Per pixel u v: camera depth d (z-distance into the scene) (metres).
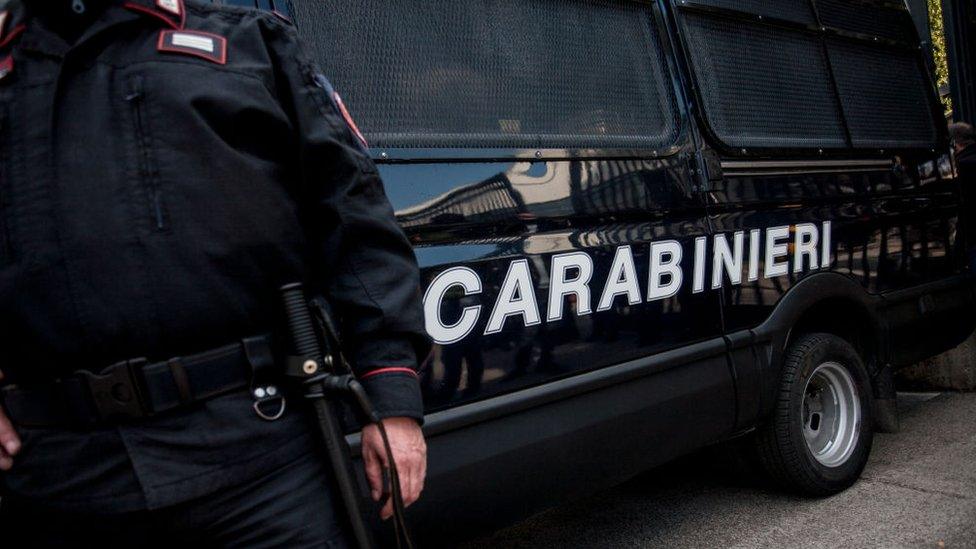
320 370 1.22
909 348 3.67
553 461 2.20
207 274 1.12
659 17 2.81
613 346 2.39
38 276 1.10
